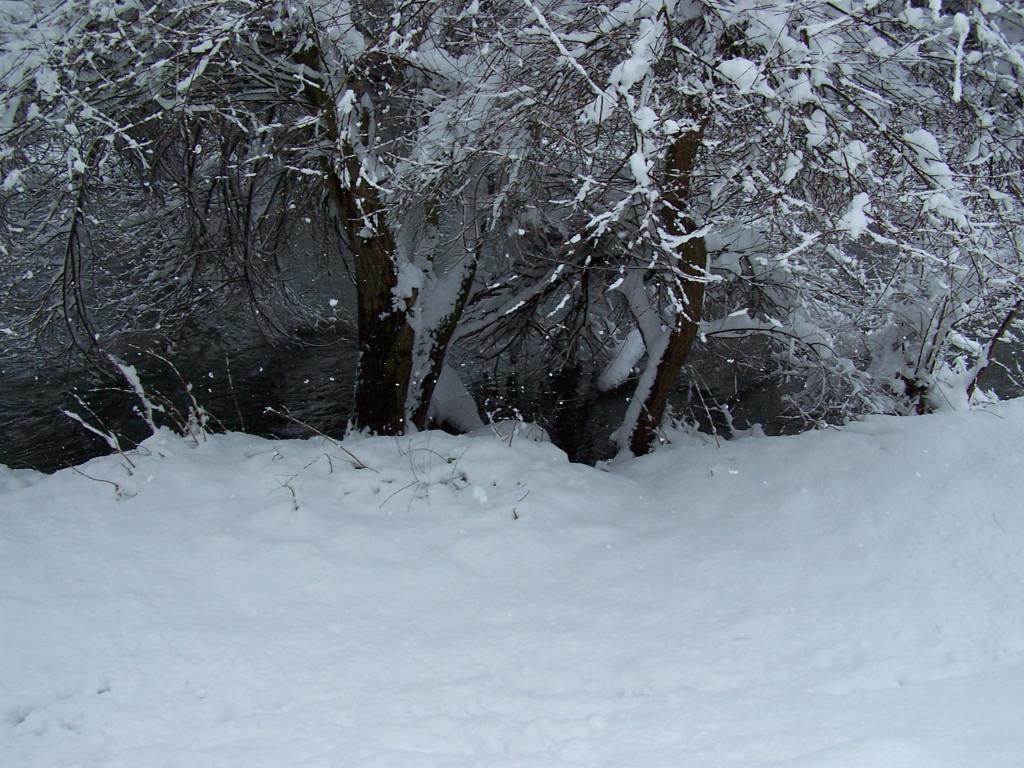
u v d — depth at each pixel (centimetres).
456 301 1026
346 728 388
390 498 633
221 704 415
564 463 713
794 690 412
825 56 663
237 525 582
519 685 436
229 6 853
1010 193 767
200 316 1552
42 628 462
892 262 886
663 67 718
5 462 1150
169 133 934
